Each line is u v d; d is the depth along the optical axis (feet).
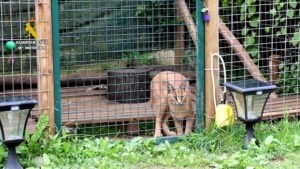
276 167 22.40
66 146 23.59
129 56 36.22
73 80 35.42
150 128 29.25
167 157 23.98
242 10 30.40
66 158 23.40
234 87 24.76
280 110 28.32
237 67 31.45
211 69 26.30
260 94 24.39
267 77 31.63
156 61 36.27
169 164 23.27
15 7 34.60
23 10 34.88
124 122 28.37
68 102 29.01
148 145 24.94
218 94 26.58
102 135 27.25
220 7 29.58
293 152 24.39
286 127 26.27
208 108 26.55
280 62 31.19
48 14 23.80
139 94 31.30
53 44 24.09
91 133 27.63
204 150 25.16
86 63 36.19
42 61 23.98
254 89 24.22
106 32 34.78
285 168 22.29
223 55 29.78
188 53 35.06
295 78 30.66
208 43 26.27
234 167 22.49
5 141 21.42
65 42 36.14
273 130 26.55
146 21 36.14
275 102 29.60
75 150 23.77
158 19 35.91
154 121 28.63
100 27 35.96
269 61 31.12
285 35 30.42
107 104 30.32
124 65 36.29
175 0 33.09
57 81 24.40
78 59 36.09
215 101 26.40
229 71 31.48
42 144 23.59
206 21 26.20
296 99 30.14
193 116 27.86
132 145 24.79
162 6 35.63
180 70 34.99
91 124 27.84
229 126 26.04
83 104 29.96
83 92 33.19
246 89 24.18
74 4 36.19
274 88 24.63
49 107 24.21
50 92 24.17
